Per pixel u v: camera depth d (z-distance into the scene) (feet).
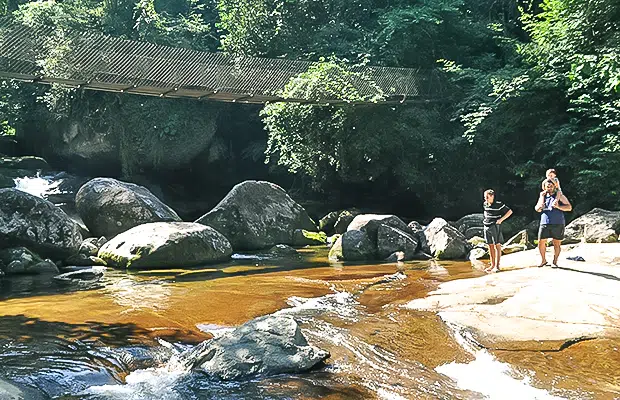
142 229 39.55
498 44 78.13
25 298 26.55
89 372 16.24
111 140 84.94
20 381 15.17
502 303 23.59
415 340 19.40
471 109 68.44
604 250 37.65
